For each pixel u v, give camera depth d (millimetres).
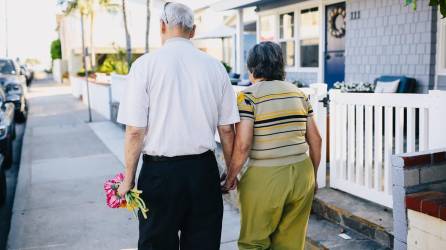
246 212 2961
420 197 2789
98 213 5289
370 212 3979
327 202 4277
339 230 4051
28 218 5184
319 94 4637
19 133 11938
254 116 2873
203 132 2723
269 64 2949
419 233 2775
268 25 12062
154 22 30656
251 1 10539
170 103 2646
